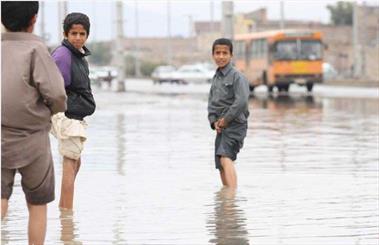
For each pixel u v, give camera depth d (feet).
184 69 449.89
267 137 126.31
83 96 65.05
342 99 248.73
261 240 56.39
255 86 335.88
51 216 64.64
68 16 64.64
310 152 106.11
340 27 625.82
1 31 45.78
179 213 66.08
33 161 45.88
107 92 313.73
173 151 108.58
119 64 318.65
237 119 77.10
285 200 71.51
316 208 67.72
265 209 67.46
